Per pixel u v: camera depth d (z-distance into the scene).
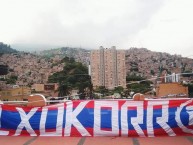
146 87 79.50
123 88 85.38
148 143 10.48
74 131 12.27
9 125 12.64
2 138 11.92
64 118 12.45
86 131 12.21
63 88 85.19
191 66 161.12
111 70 138.25
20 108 12.73
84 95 79.06
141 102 12.27
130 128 12.03
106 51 139.50
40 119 12.55
